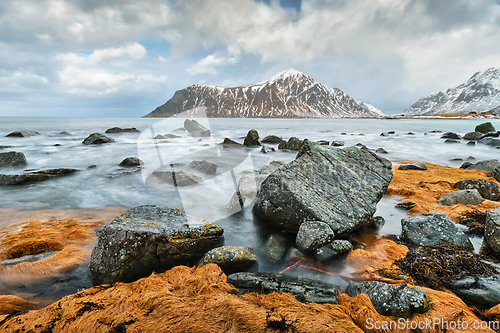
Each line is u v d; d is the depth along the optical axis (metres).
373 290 3.21
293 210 5.09
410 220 5.24
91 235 5.25
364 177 6.06
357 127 53.06
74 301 3.11
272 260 4.39
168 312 2.88
